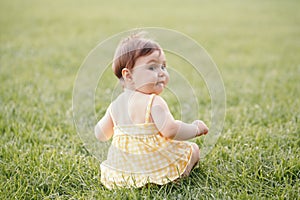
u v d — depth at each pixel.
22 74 5.41
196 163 2.60
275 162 2.64
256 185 2.39
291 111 3.78
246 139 3.12
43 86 4.82
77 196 2.34
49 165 2.66
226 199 2.25
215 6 14.18
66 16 11.39
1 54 6.70
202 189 2.38
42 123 3.55
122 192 2.31
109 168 2.49
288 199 2.24
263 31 9.55
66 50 7.25
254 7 13.86
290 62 6.43
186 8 13.52
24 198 2.32
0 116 3.67
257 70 5.91
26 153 2.83
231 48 7.68
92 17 11.26
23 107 3.92
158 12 12.41
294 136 3.15
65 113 3.86
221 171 2.59
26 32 8.91
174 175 2.43
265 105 4.07
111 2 14.93
